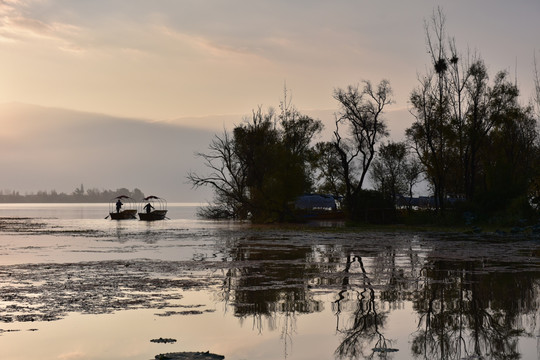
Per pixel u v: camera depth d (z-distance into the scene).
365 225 54.81
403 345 10.20
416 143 63.66
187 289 15.92
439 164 60.97
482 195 53.88
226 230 49.88
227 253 26.95
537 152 72.25
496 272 19.69
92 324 11.59
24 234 44.62
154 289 15.88
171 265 21.69
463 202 54.84
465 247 30.09
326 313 12.83
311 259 24.08
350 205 61.47
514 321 12.14
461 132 59.12
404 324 11.84
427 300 14.41
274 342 10.30
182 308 13.25
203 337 10.62
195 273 19.36
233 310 13.07
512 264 22.08
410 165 92.94
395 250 28.42
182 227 56.88
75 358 9.20
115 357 9.24
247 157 72.94
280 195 64.94
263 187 66.25
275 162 67.50
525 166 68.06
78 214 124.12
